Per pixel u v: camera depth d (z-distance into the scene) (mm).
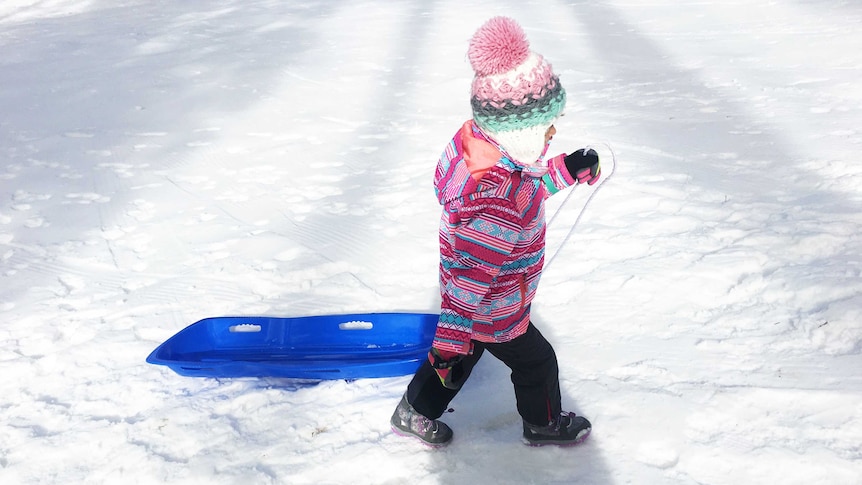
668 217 3418
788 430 2004
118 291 3170
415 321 2641
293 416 2250
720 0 9703
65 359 2643
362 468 2021
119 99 6711
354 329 2672
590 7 10062
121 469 2066
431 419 2027
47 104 6637
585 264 3055
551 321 2674
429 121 5562
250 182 4480
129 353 2668
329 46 8711
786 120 4785
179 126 5801
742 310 2625
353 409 2252
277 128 5613
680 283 2822
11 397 2441
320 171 4602
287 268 3273
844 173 3781
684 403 2143
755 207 3443
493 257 1623
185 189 4414
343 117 5824
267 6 12188
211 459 2084
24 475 2070
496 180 1626
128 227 3871
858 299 2539
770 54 6758
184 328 2627
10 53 9258
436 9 10781
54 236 3793
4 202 4301
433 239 3475
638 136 4750
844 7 8453
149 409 2328
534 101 1557
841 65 6109
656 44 7727
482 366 2424
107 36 10164
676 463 1946
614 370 2350
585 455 2006
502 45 1539
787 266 2850
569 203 3709
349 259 3336
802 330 2451
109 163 4961
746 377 2242
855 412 2041
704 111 5195
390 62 7680
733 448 1962
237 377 2465
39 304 3080
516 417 2186
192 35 9914
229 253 3475
